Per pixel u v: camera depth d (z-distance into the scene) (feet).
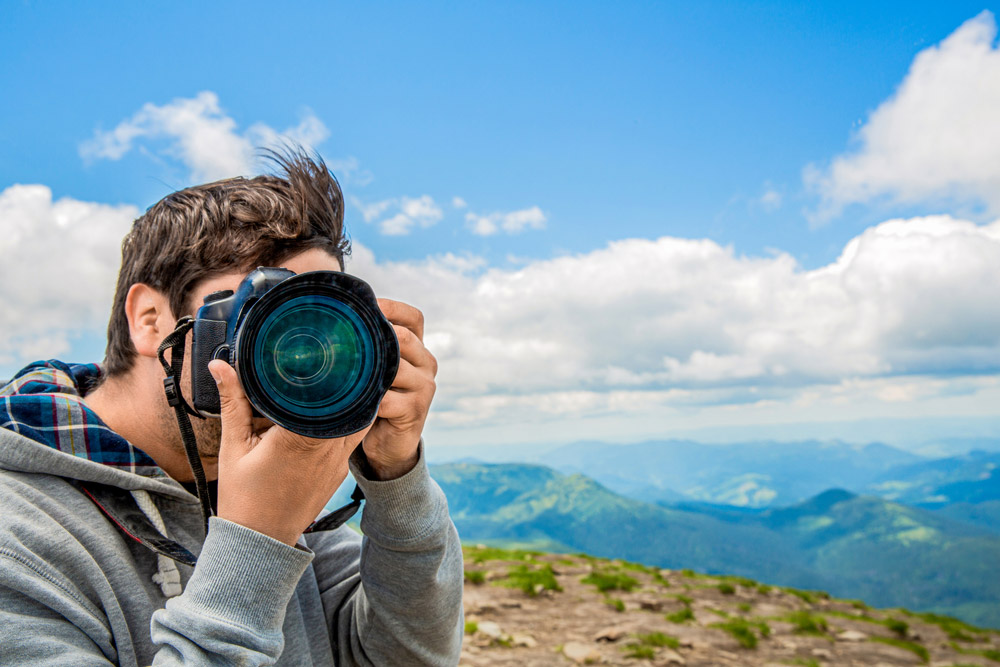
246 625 3.62
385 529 4.83
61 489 4.19
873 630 45.93
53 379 4.70
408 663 5.32
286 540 3.92
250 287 4.11
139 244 4.67
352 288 3.94
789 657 34.88
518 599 42.50
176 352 4.33
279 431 3.77
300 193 4.83
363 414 3.94
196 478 4.44
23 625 3.43
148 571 4.52
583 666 28.94
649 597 45.91
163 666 3.47
